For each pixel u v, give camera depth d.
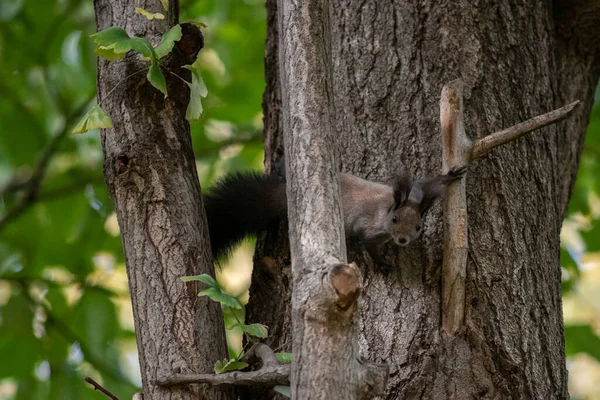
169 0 8.14
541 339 7.95
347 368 5.61
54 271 15.52
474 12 9.30
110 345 13.10
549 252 8.59
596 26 10.58
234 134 16.67
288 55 6.62
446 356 7.57
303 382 5.59
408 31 9.21
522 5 9.61
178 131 7.85
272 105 10.81
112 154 7.68
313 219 6.02
